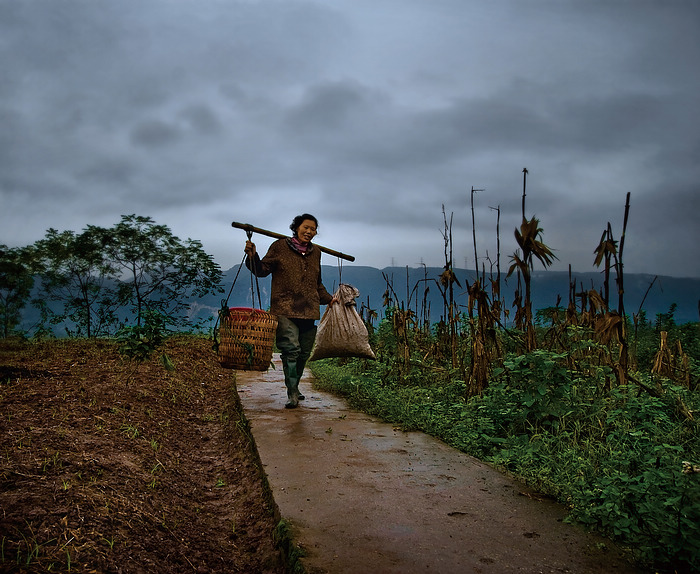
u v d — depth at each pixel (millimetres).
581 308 5992
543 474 3217
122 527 2346
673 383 5391
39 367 6125
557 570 2154
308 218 5641
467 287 5555
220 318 4871
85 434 3486
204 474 3768
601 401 4457
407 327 7812
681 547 2145
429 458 3758
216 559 2482
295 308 5527
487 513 2742
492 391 4906
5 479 2453
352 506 2820
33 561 1878
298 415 5211
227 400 6395
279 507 2797
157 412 4805
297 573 2127
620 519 2479
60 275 12992
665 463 3057
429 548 2334
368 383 6590
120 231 12914
